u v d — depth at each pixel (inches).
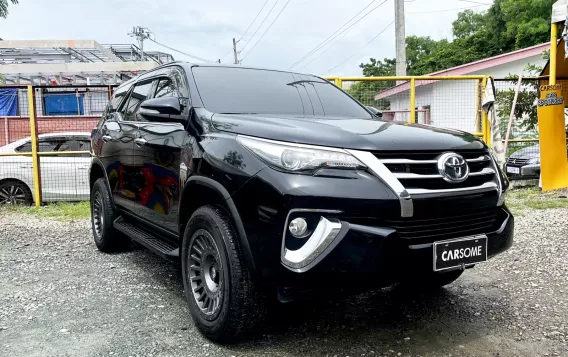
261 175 102.0
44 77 649.0
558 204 292.5
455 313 135.2
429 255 103.3
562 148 350.0
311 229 98.3
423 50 1657.2
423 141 109.9
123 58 995.9
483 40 1101.7
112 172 188.9
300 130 108.0
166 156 139.3
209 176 113.7
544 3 855.1
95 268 182.2
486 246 112.8
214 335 112.8
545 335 119.3
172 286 159.3
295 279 97.4
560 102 345.4
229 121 120.4
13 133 378.3
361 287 100.2
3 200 337.7
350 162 100.7
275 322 128.0
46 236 243.8
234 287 106.3
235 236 108.5
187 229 124.1
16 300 145.9
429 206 102.6
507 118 403.9
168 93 154.4
